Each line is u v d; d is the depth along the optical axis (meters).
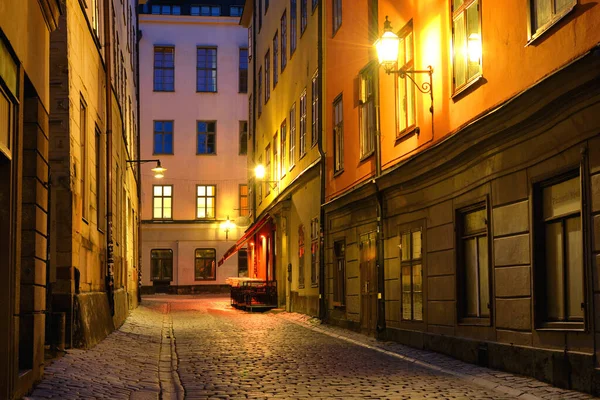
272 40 34.03
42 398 8.12
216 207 55.84
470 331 12.67
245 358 13.64
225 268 55.47
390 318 16.91
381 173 17.27
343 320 20.61
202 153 56.09
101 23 18.27
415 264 15.52
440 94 13.86
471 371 11.38
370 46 18.30
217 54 56.84
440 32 13.90
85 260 14.50
